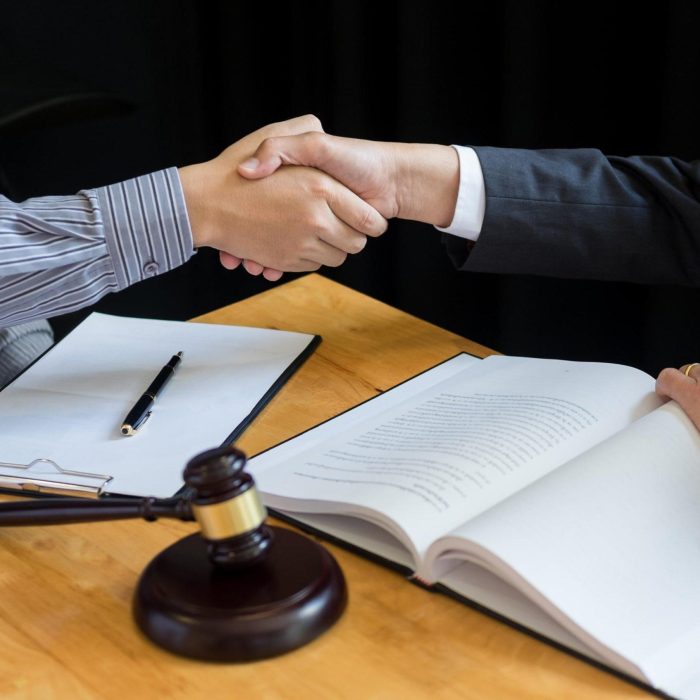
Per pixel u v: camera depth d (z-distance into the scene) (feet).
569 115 6.00
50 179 8.73
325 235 3.74
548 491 2.42
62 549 2.61
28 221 3.45
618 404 2.92
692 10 5.11
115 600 2.41
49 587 2.46
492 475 2.55
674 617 2.18
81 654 2.24
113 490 2.82
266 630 2.17
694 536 2.40
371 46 6.93
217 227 3.66
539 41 5.83
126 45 8.36
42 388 3.45
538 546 2.25
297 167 3.73
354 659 2.18
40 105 6.34
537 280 6.37
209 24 8.13
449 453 2.63
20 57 7.09
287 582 2.25
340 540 2.54
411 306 7.34
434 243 7.06
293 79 7.89
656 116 5.74
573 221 3.92
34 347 4.32
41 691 2.14
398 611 2.32
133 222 3.52
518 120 6.05
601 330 6.39
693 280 4.06
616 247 3.96
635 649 2.09
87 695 2.12
